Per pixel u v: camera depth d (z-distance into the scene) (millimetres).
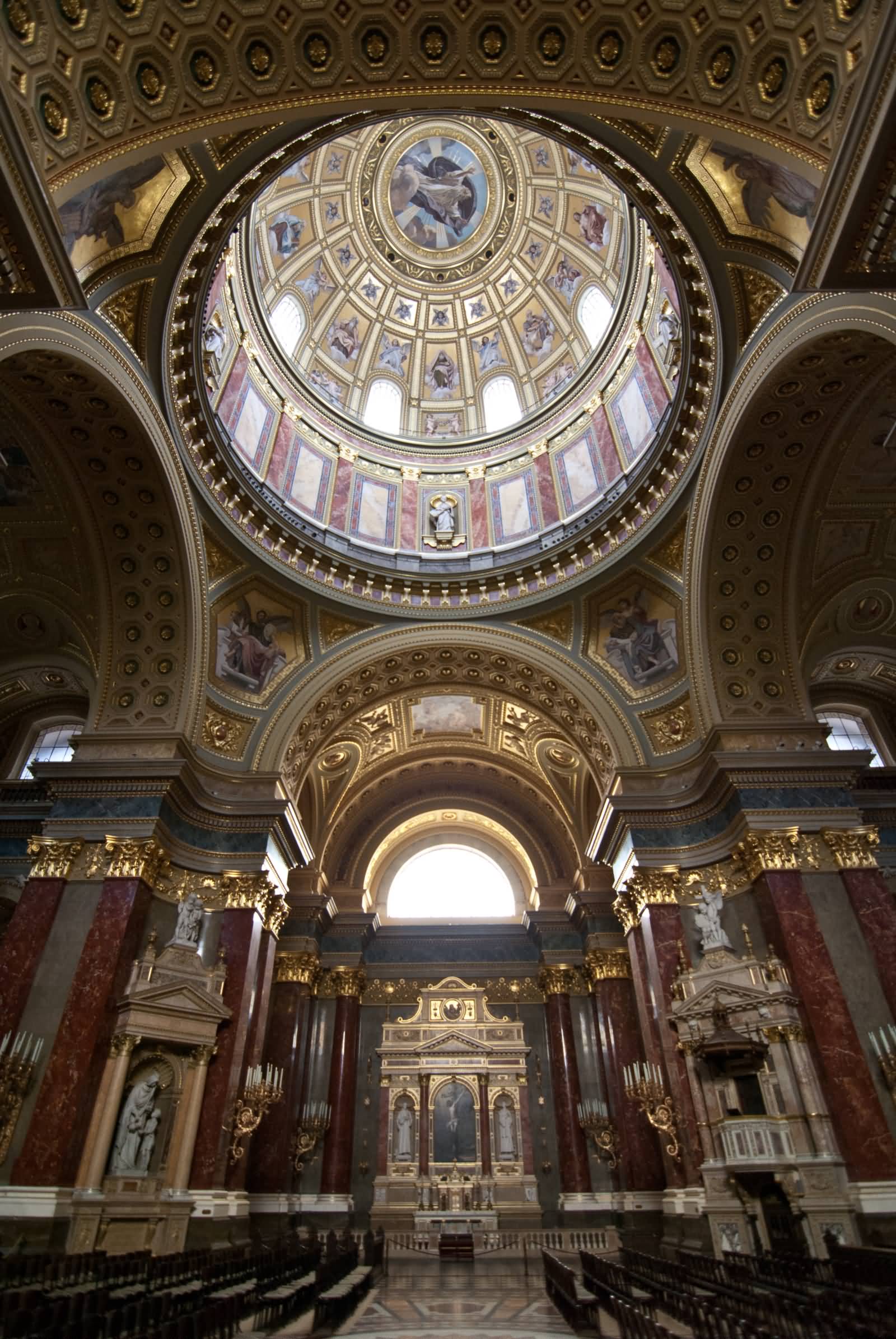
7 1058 11664
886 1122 11297
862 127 7102
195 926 14555
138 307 12430
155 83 8398
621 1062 18234
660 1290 7855
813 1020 12133
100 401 12531
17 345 9930
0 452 13445
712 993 13062
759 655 15766
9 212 7297
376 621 19172
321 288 22938
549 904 22969
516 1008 22141
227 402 17625
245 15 8219
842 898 13188
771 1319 5832
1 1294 6039
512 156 22703
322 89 9062
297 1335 7492
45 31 7344
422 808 24844
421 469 22359
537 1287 11703
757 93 8398
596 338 21547
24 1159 11141
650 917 14711
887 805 16781
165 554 15172
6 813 16719
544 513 20500
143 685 15594
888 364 12141
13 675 17609
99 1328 5477
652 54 8602
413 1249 17750
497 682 20125
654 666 17672
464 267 24500
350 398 23125
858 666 17922
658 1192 16359
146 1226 11625
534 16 8453
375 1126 20250
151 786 14383
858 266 7926
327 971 21484
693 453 15414
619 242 20000
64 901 13328
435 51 8781
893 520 15055
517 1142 19891
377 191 23250
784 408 13070
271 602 18250
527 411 23266
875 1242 10422
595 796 21609
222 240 12906
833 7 7328
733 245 11836
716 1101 12641
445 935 23312
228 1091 13445
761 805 14117
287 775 17812
